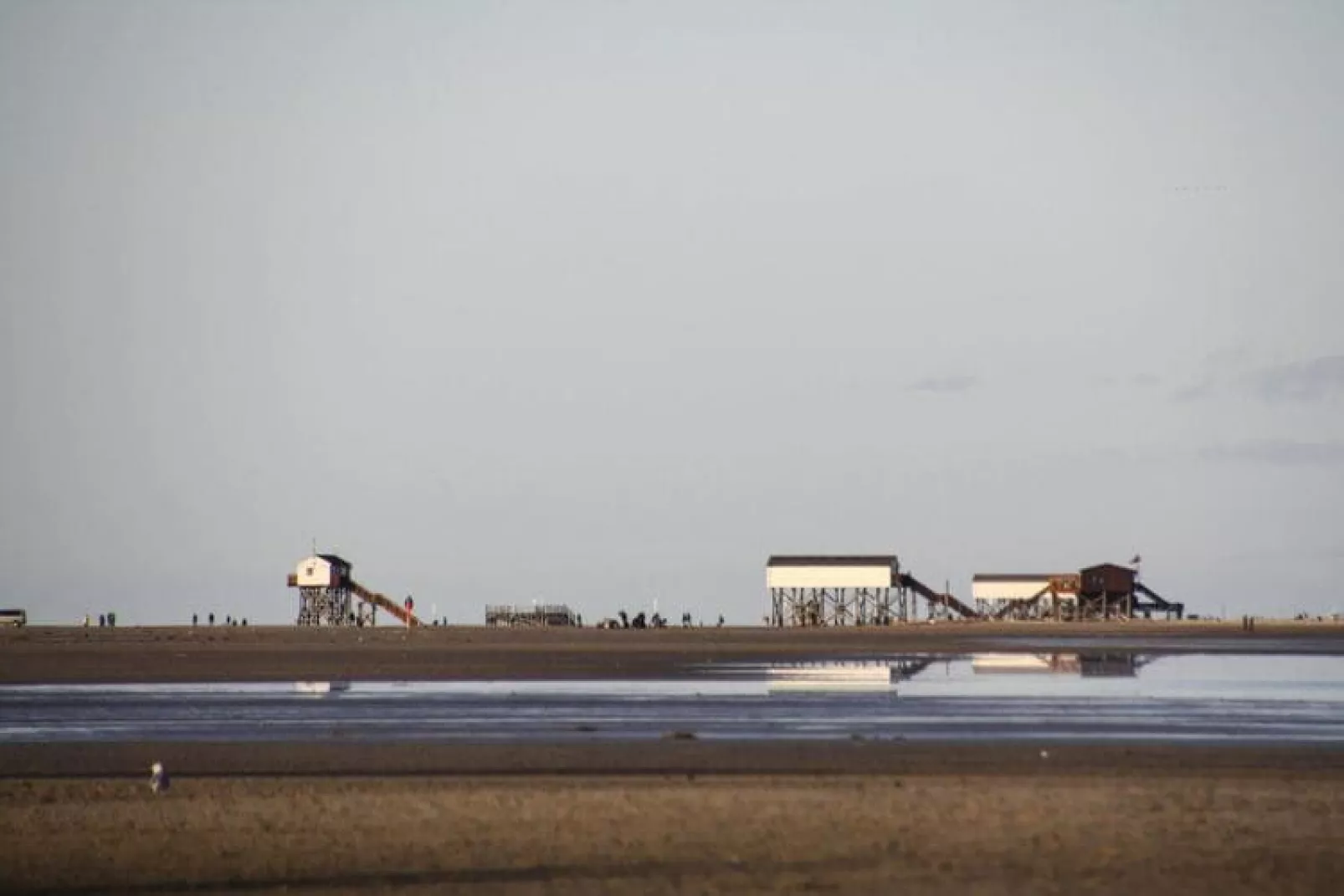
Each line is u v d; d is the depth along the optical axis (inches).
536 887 6476.4
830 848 7194.9
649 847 7244.1
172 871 6899.6
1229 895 6299.2
